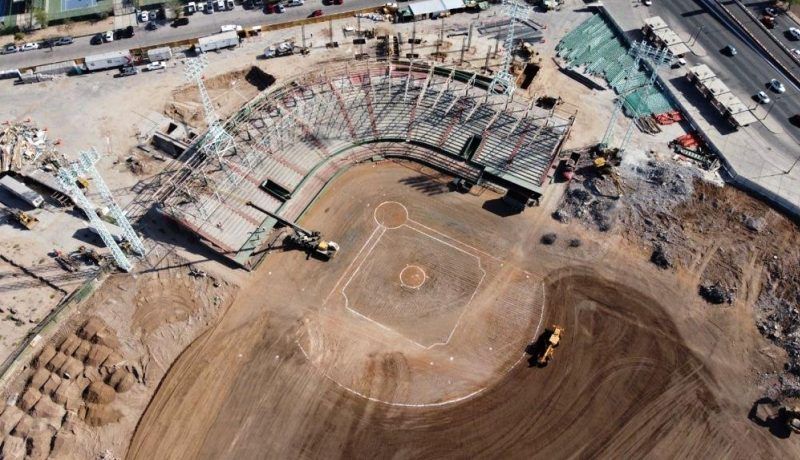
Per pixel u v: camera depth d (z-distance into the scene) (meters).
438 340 91.06
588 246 101.56
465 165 113.06
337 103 118.56
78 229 102.50
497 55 130.25
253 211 104.12
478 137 114.38
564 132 113.00
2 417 81.69
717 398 85.00
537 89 124.19
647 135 116.19
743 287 95.81
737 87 124.75
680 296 95.25
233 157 108.38
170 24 138.00
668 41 129.25
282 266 99.12
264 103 115.81
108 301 94.00
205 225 100.19
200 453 80.12
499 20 139.00
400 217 105.81
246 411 83.69
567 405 84.31
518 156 111.69
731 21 137.25
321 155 112.88
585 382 86.38
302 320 92.94
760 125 117.25
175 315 92.81
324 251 99.31
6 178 106.69
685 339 90.62
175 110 120.69
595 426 82.44
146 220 103.62
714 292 94.75
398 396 85.44
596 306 94.19
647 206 105.06
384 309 94.38
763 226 102.19
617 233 102.94
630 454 80.19
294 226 97.56
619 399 84.81
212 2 141.75
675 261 98.81
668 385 86.06
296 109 115.31
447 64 127.19
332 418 83.38
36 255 99.00
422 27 137.00
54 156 111.81
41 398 83.06
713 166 110.00
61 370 85.56
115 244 91.81
